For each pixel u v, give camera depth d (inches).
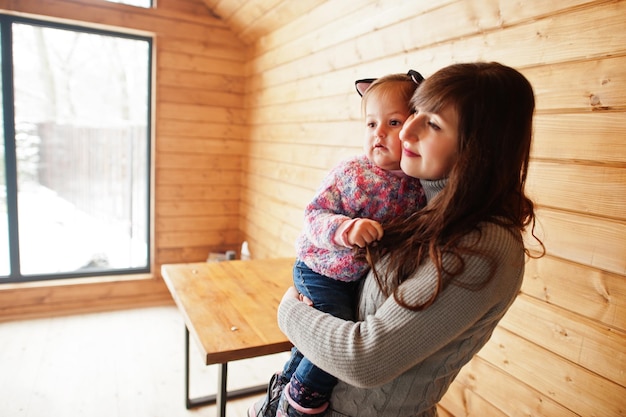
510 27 52.7
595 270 43.9
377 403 32.7
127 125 141.9
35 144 133.5
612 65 41.9
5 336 115.0
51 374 98.6
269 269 75.5
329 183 37.3
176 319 131.8
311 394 34.8
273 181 124.5
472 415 59.1
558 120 47.1
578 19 44.8
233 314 56.2
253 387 96.8
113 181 143.4
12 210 127.7
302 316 32.8
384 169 36.4
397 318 27.8
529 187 50.5
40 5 118.7
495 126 27.2
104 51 137.0
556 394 47.6
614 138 41.9
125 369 102.6
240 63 144.4
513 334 52.9
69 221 140.3
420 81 35.4
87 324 125.1
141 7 129.0
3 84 122.9
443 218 28.3
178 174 141.3
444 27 62.9
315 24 99.3
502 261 27.5
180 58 135.9
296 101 109.9
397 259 30.0
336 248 33.9
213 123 143.3
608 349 42.6
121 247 146.5
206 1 134.3
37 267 135.8
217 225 149.6
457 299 26.9
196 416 86.9
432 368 30.9
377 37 78.1
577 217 45.5
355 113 85.4
